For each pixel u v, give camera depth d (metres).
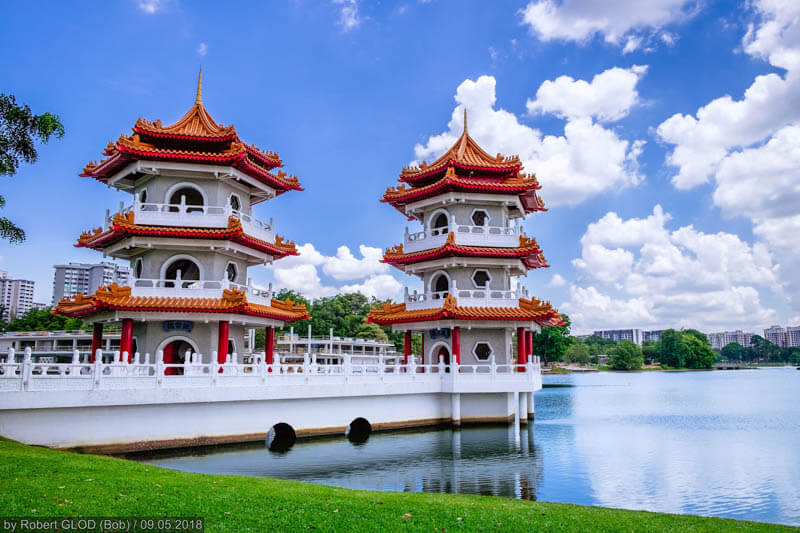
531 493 24.55
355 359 97.50
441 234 44.31
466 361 43.41
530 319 41.44
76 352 28.20
